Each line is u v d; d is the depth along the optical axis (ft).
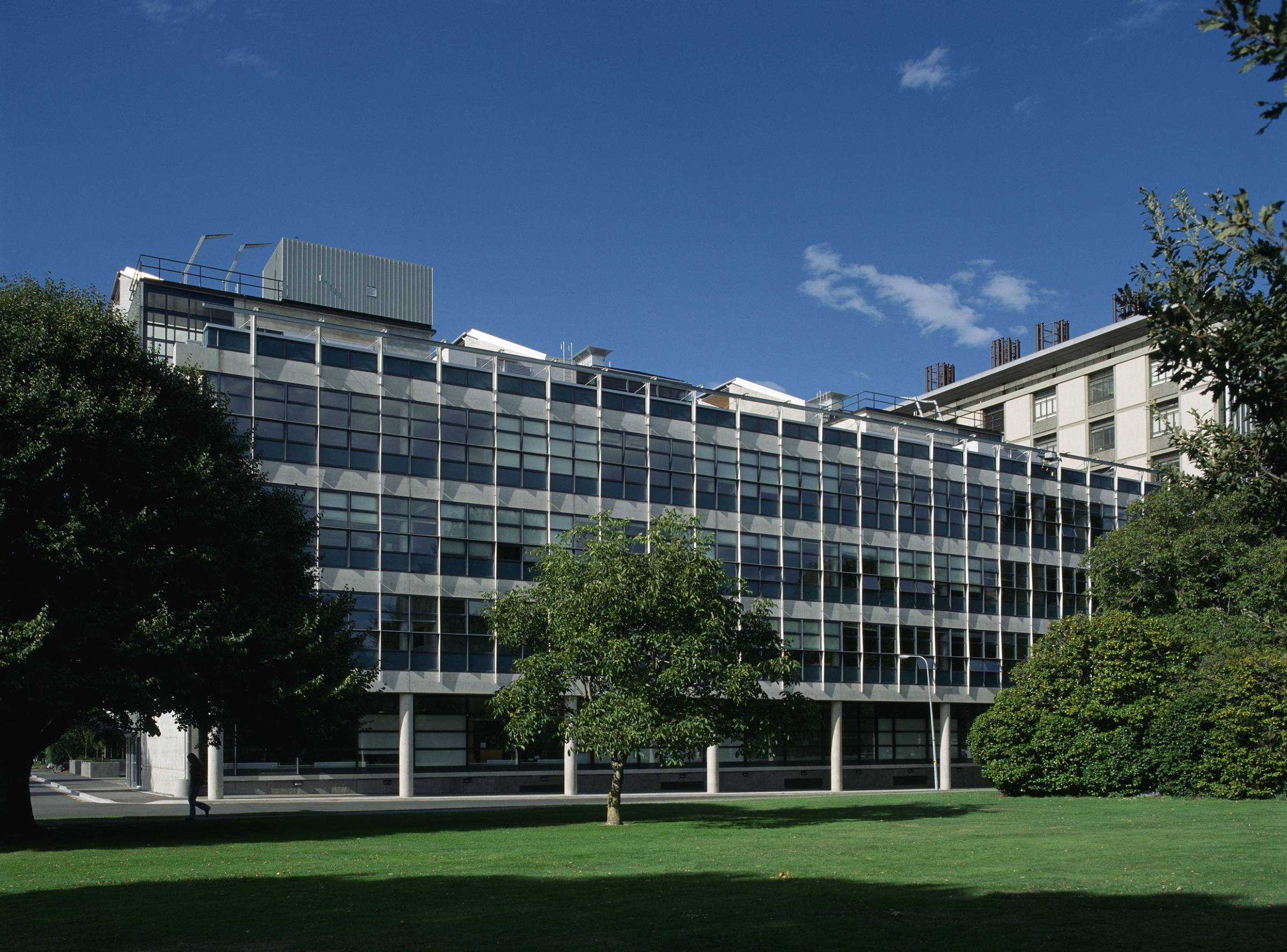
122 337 98.63
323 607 107.34
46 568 84.17
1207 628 148.97
